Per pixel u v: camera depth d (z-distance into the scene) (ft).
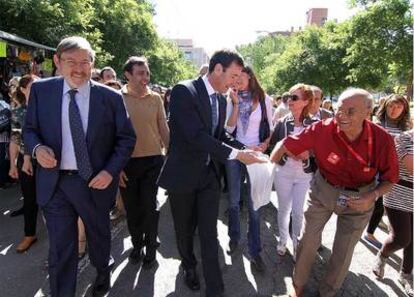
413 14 44.32
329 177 10.45
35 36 35.86
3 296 10.94
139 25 69.82
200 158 10.26
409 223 11.78
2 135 20.35
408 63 46.50
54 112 9.42
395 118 14.78
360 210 9.87
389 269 13.47
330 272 10.76
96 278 11.13
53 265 9.62
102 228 10.34
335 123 9.98
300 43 99.96
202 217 10.52
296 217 13.21
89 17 44.47
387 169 9.85
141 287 11.57
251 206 12.83
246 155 9.39
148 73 12.63
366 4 48.55
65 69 9.15
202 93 9.86
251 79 13.91
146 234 12.60
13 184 21.77
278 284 12.10
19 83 13.93
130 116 12.24
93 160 9.74
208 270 10.44
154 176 12.51
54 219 9.68
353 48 49.93
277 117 23.59
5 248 13.92
